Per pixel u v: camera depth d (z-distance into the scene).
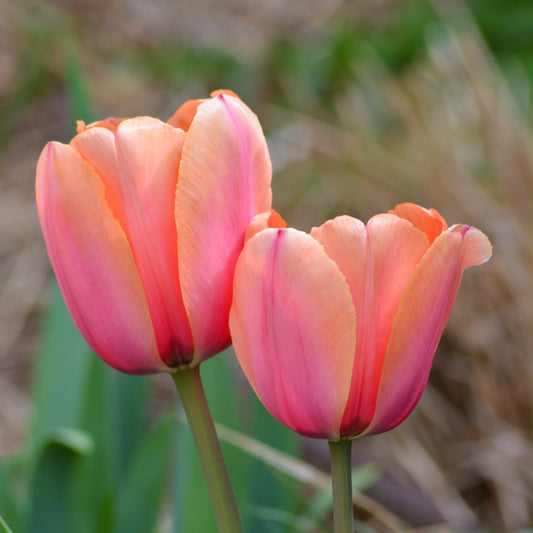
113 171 0.66
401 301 0.66
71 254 0.67
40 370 1.05
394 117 2.25
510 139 1.79
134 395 1.06
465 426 1.62
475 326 1.61
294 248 0.65
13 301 2.30
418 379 0.67
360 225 0.66
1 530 0.76
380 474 1.47
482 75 2.07
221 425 0.86
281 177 2.25
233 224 0.67
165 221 0.67
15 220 2.55
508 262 1.61
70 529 0.81
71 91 1.12
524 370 1.55
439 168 1.84
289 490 0.90
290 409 0.67
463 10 2.54
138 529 0.91
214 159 0.66
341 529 0.67
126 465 1.04
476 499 1.56
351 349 0.66
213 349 0.68
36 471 0.80
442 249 0.65
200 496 0.83
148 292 0.67
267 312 0.66
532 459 1.51
